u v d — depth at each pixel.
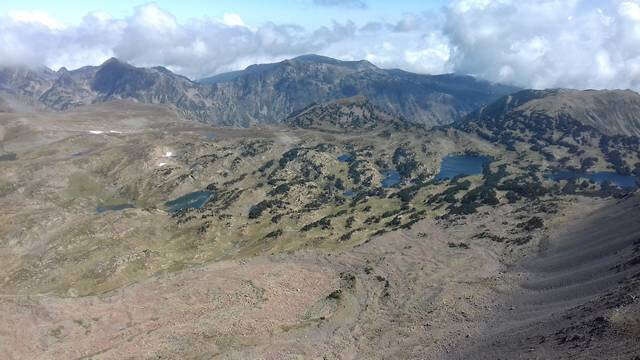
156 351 123.62
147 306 150.00
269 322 144.88
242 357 123.06
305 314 153.75
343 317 152.62
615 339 92.75
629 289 115.00
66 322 137.12
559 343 102.38
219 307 151.12
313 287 175.12
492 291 165.00
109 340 128.75
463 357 114.88
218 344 128.88
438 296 163.88
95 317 141.75
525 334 116.56
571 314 118.19
